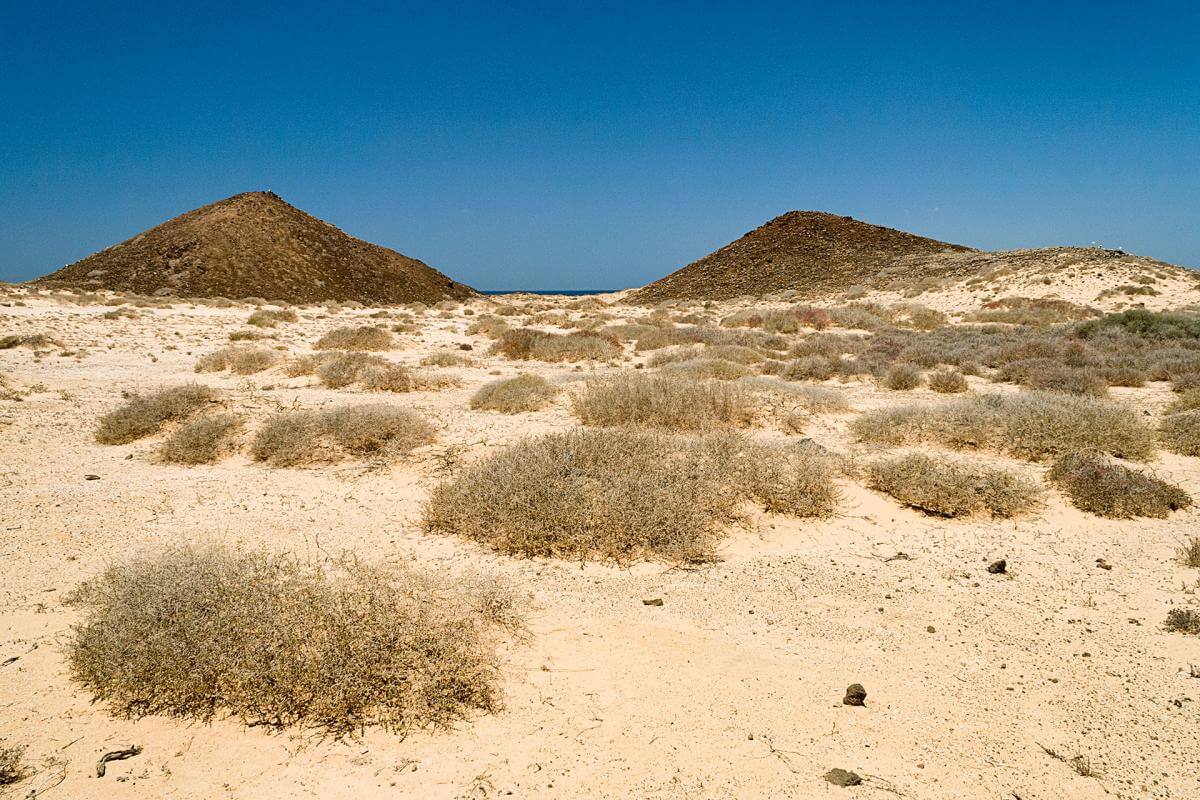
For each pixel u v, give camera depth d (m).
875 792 3.61
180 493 8.28
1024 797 3.59
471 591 5.47
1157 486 8.02
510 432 10.86
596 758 3.85
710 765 3.80
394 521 7.50
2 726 4.02
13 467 9.13
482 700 4.32
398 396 14.29
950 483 7.92
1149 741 4.01
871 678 4.67
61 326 24.84
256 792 3.58
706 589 6.00
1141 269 39.28
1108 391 14.94
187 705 4.21
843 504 8.03
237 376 16.84
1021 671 4.74
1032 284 39.09
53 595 5.71
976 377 18.14
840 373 17.47
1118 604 5.74
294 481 8.84
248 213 64.19
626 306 58.53
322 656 4.22
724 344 22.91
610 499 6.84
